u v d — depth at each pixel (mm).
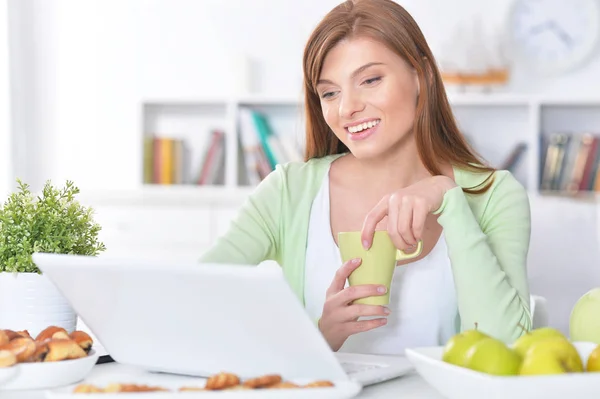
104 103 4016
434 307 1388
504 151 3719
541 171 3627
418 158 1484
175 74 3975
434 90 1380
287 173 1553
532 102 3584
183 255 3605
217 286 743
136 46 4000
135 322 858
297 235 1499
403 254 1093
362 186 1492
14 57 3873
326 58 1313
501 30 3736
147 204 3611
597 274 3393
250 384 731
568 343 741
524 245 1374
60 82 4031
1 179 3785
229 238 1488
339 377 790
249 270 715
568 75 3713
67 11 4023
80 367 858
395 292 1396
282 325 759
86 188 4020
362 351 1392
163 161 3850
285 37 3912
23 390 837
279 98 3762
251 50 3932
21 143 3961
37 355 843
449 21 3758
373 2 1314
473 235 1160
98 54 4016
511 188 1422
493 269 1159
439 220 1176
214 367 861
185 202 3604
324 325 1111
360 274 1072
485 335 782
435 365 734
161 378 893
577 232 3404
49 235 1021
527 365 729
